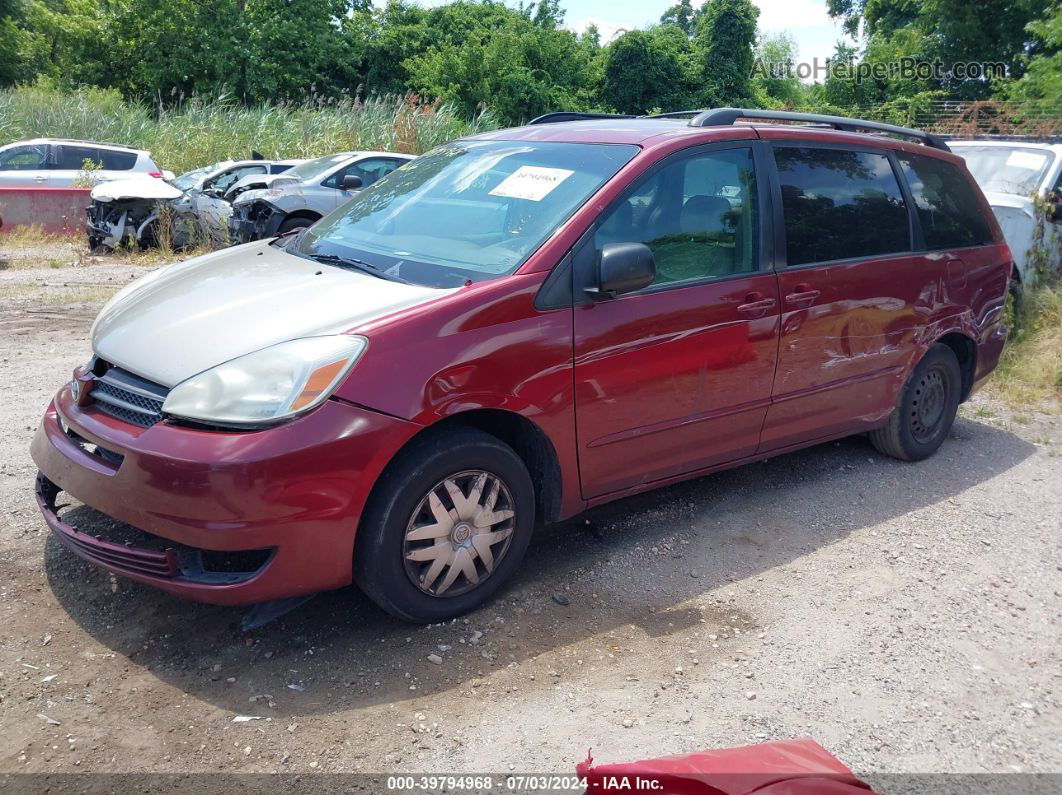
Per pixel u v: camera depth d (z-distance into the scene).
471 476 3.32
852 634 3.46
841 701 3.05
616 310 3.61
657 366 3.75
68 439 3.35
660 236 3.80
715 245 4.00
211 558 3.30
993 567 4.06
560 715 2.92
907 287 4.81
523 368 3.35
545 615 3.50
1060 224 8.17
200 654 3.16
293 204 11.21
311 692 2.98
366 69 35.34
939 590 3.83
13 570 3.62
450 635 3.33
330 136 19.41
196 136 19.48
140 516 2.97
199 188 13.44
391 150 19.70
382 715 2.88
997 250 5.54
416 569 3.24
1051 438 5.91
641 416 3.77
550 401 3.45
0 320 7.91
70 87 31.09
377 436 3.01
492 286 3.33
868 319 4.62
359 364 3.01
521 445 3.67
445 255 3.67
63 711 2.84
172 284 3.82
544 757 2.72
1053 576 3.99
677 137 3.97
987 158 9.27
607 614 3.53
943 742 2.87
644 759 2.68
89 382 3.36
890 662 3.28
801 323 4.27
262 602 3.04
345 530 3.01
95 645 3.18
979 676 3.22
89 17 33.12
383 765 2.66
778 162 4.31
